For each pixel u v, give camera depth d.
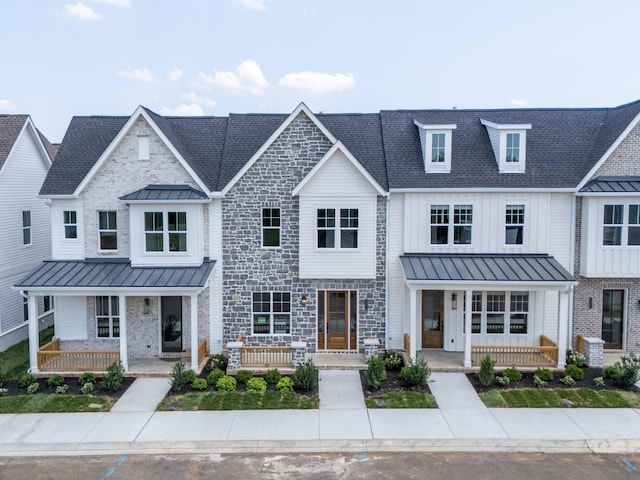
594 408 15.67
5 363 20.36
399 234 20.41
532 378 17.97
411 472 12.33
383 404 16.05
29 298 18.56
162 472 12.39
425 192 20.11
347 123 23.02
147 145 20.23
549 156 21.17
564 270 19.09
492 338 20.55
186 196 19.67
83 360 19.12
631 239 19.81
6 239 22.56
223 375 17.89
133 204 19.61
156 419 15.09
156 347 20.69
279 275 20.53
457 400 16.31
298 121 20.20
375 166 21.08
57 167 21.02
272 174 20.28
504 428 14.42
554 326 20.59
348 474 12.26
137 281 18.77
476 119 22.84
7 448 13.48
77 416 15.31
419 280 18.42
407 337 19.84
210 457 13.09
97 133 22.23
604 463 12.73
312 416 15.26
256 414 15.41
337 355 20.50
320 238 20.00
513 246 20.28
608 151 20.06
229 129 22.66
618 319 20.89
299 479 12.05
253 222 20.42
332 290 20.55
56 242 20.50
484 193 20.11
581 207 20.23
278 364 18.95
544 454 13.17
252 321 20.72
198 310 20.59
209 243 20.48
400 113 23.27
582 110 23.09
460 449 13.43
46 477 12.18
